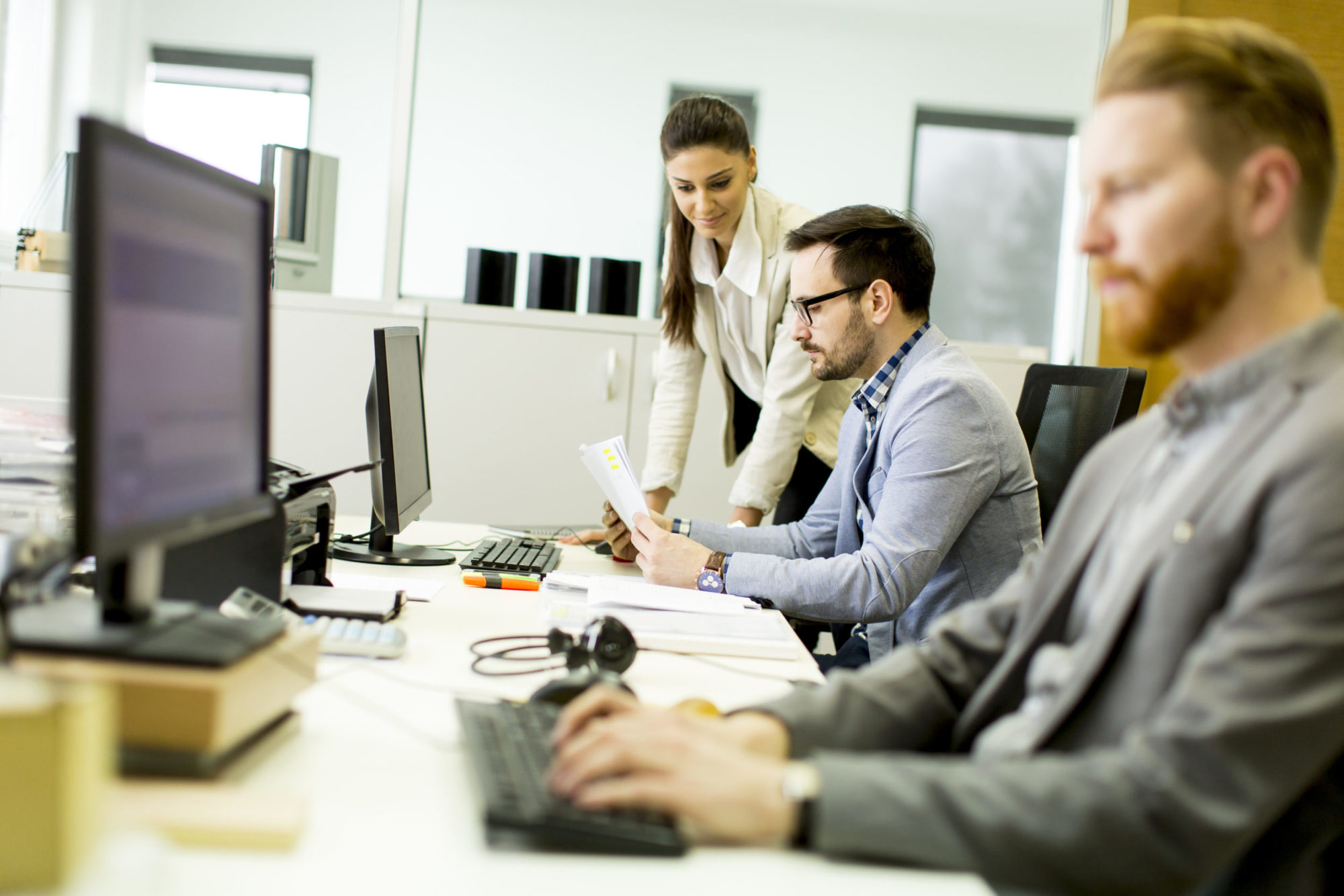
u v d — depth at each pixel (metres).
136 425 0.76
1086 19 3.75
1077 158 3.79
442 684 1.12
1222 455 0.80
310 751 0.88
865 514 1.94
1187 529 0.79
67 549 0.94
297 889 0.64
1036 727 0.86
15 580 0.88
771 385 2.43
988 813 0.73
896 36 3.74
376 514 1.92
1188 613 0.78
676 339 2.65
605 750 0.77
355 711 1.00
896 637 1.90
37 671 0.73
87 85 3.95
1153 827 0.71
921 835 0.73
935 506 1.73
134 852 0.63
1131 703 0.81
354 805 0.77
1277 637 0.70
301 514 1.40
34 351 3.38
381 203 3.80
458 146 3.72
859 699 0.99
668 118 2.38
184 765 0.75
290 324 3.48
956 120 3.77
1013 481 1.81
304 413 3.50
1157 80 0.79
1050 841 0.72
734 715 0.94
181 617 0.84
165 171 0.80
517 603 1.58
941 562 1.81
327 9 3.82
